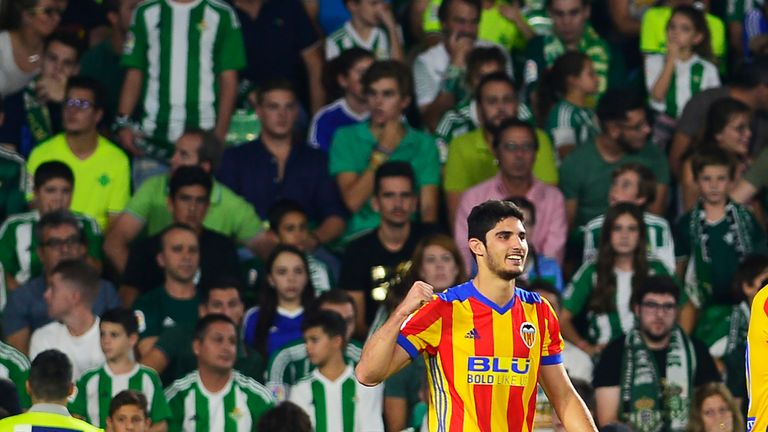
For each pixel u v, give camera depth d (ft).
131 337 100.78
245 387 102.27
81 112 119.75
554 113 127.24
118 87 130.72
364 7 133.39
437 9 137.18
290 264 108.47
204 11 127.03
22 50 127.54
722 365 110.93
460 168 121.70
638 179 117.39
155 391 101.14
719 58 137.59
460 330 70.18
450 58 129.90
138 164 125.90
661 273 113.60
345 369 102.32
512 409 70.38
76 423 87.71
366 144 121.29
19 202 119.34
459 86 128.57
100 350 105.40
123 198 121.60
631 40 140.05
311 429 96.78
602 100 121.49
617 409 104.83
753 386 74.54
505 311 70.38
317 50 134.10
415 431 100.83
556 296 107.96
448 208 122.01
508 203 70.38
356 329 111.96
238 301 107.24
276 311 108.88
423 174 121.39
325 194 120.78
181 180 113.60
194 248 109.70
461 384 70.03
